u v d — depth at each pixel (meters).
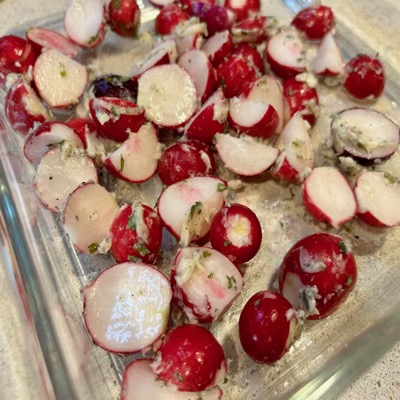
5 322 0.15
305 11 0.22
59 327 0.15
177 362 0.13
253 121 0.17
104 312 0.14
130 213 0.15
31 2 0.24
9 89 0.18
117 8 0.21
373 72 0.19
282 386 0.14
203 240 0.16
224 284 0.14
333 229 0.17
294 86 0.19
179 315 0.14
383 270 0.16
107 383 0.14
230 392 0.14
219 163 0.18
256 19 0.21
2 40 0.20
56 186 0.17
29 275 0.16
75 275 0.16
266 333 0.13
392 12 0.23
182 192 0.16
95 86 0.19
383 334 0.15
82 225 0.16
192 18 0.21
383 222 0.16
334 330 0.15
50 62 0.19
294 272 0.14
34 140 0.17
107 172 0.18
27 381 0.14
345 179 0.17
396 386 0.14
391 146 0.18
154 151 0.18
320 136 0.19
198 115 0.17
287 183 0.18
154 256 0.15
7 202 0.17
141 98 0.18
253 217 0.15
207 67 0.19
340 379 0.14
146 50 0.22
